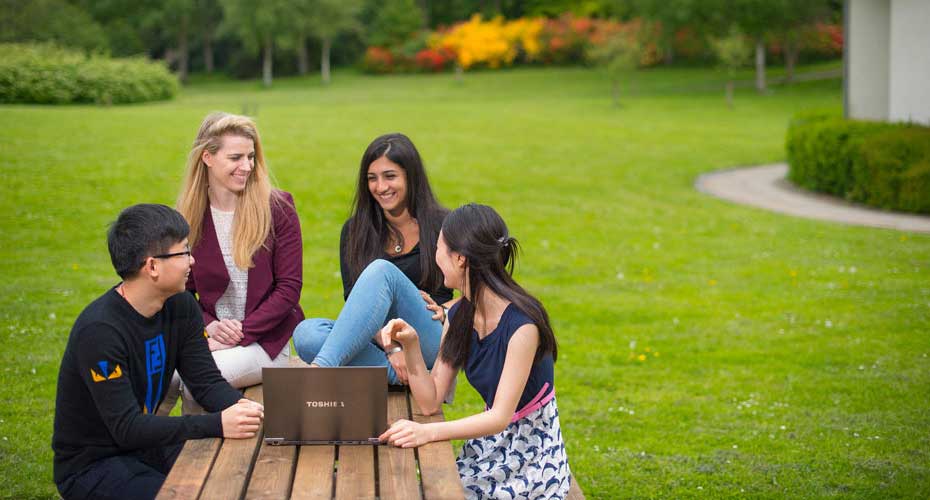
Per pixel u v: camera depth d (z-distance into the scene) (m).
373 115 28.08
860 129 15.98
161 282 3.02
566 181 17.38
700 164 20.55
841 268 10.78
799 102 40.81
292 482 2.71
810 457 5.14
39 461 4.69
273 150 17.98
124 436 2.95
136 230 2.98
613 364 7.14
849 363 7.07
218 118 4.01
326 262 10.50
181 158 15.98
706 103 41.16
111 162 15.11
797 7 45.22
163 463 3.27
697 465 5.04
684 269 10.93
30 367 6.26
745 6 43.69
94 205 12.46
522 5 76.88
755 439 5.46
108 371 2.94
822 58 58.94
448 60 67.62
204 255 4.06
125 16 71.31
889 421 5.74
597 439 5.47
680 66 60.72
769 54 58.66
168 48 75.88
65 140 16.72
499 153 20.44
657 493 4.65
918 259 11.23
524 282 10.08
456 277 3.14
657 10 47.66
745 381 6.68
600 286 9.98
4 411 5.40
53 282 8.89
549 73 61.69
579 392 6.43
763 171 20.05
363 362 3.57
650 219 14.23
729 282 10.21
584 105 39.78
